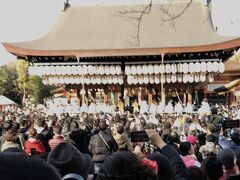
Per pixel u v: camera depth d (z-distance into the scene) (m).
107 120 25.97
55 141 12.53
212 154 7.88
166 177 4.12
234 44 39.19
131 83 42.00
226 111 36.66
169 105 37.00
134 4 51.41
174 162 4.70
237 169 7.36
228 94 67.44
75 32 48.88
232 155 7.63
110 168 2.69
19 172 1.65
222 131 14.12
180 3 50.78
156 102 40.59
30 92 101.31
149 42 45.22
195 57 41.56
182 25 47.84
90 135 17.08
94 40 47.09
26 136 15.21
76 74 41.69
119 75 42.41
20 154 1.77
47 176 1.68
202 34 45.69
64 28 49.66
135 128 19.94
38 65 42.38
